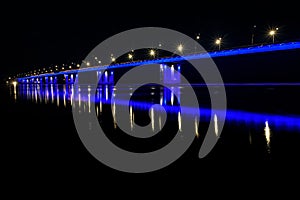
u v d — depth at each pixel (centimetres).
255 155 1058
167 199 712
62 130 1577
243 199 705
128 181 821
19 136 1433
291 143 1210
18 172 892
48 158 1044
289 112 2120
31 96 4412
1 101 3594
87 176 858
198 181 818
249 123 1691
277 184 788
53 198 715
